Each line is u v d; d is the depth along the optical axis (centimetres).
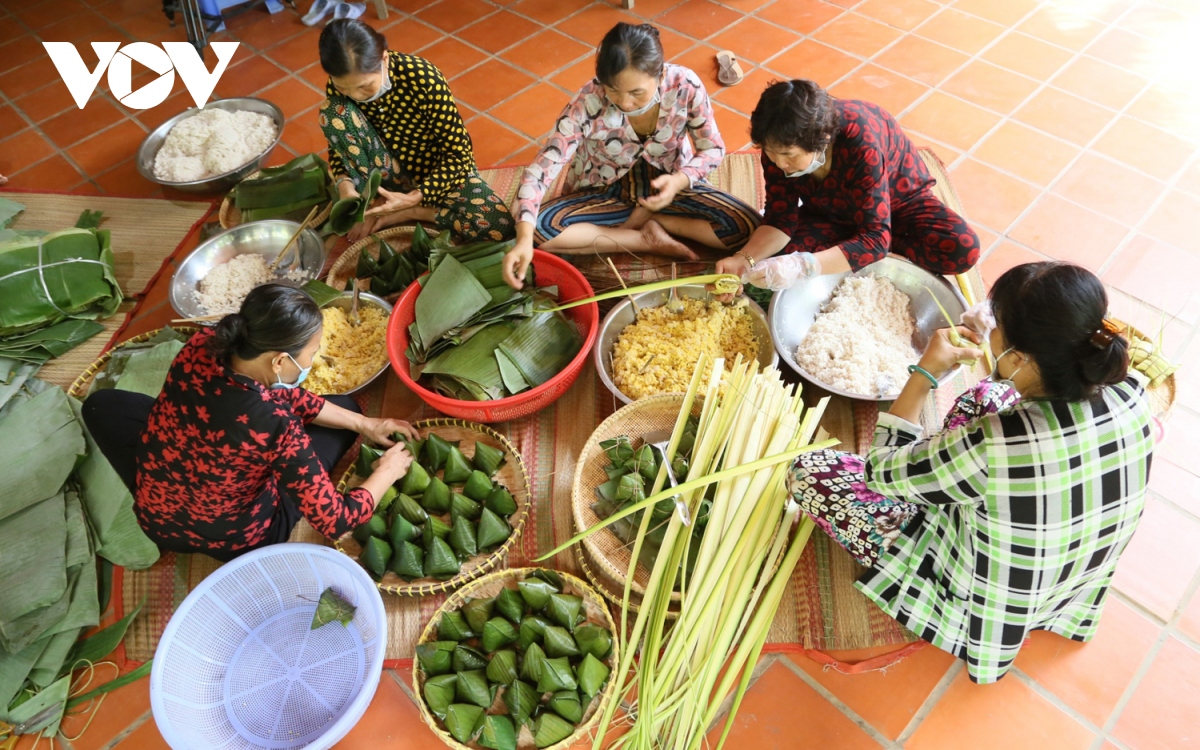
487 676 172
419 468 199
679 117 224
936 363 163
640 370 217
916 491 150
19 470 211
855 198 205
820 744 173
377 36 215
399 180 268
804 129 176
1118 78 329
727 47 360
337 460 207
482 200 254
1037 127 310
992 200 284
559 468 219
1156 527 201
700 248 262
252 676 180
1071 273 119
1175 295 250
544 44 370
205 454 155
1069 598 167
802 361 219
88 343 259
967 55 346
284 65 374
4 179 318
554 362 219
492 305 225
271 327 140
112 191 314
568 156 230
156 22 402
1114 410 131
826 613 188
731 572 170
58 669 186
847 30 365
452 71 359
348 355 232
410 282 251
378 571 188
